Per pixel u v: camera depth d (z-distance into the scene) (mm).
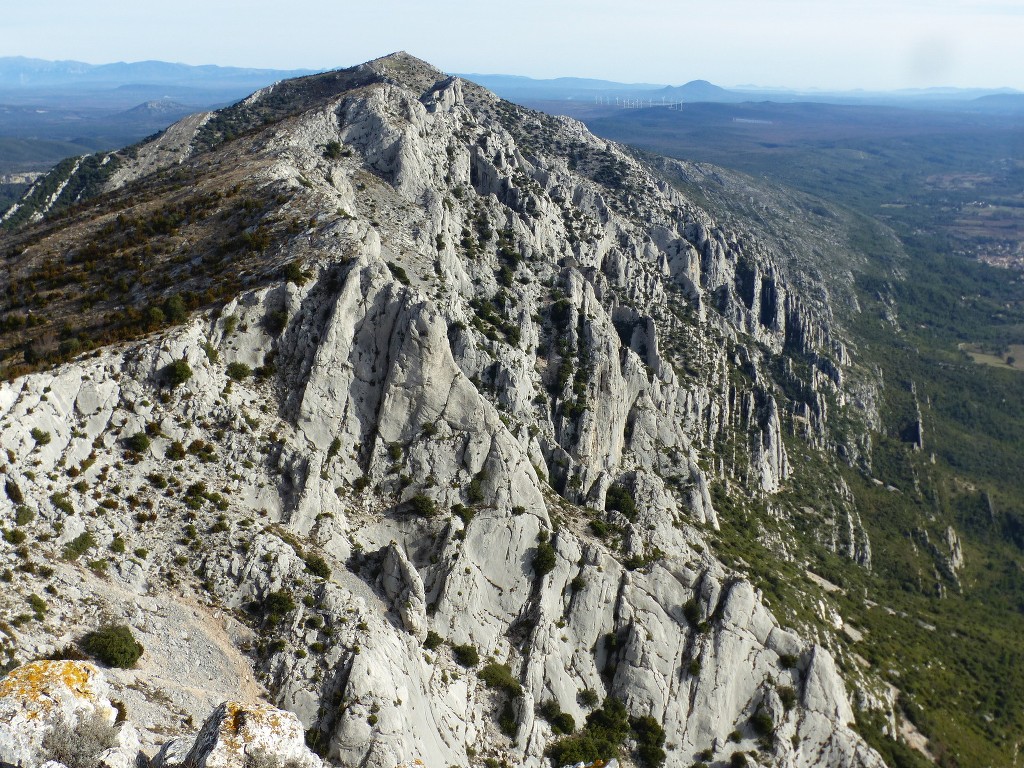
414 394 80688
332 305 79562
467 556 75688
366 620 60125
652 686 78312
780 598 106750
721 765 78812
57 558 54469
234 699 52625
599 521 92062
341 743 53438
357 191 123062
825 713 84562
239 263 86312
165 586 57969
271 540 62938
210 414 69688
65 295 88938
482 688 70125
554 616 78875
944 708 107875
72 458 60844
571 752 70188
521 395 102562
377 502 77000
